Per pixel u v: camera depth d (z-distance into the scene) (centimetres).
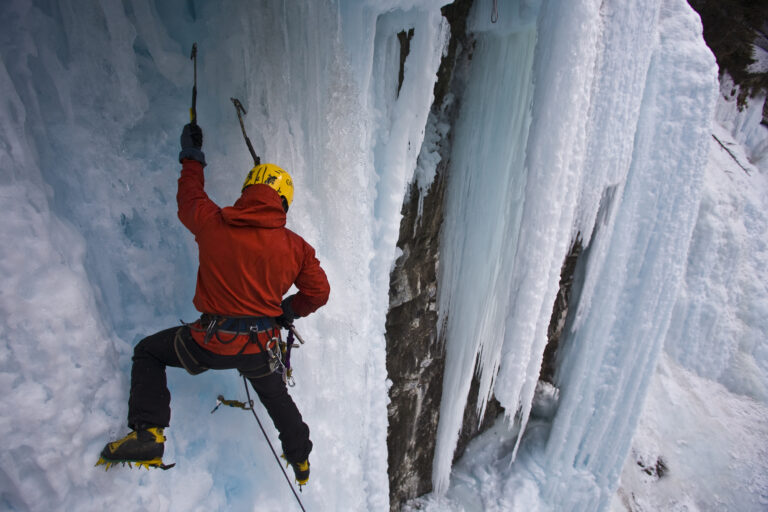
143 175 220
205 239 164
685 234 546
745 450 897
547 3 303
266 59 230
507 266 452
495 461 654
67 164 196
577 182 357
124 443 165
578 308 577
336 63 247
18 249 161
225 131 236
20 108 167
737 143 1117
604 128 420
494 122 423
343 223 285
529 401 459
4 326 157
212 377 245
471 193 458
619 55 393
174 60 221
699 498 829
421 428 542
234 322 170
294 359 271
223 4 219
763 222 1027
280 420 202
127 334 218
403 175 346
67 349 173
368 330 338
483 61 413
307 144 262
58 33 188
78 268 186
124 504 190
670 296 574
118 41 199
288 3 224
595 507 679
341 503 317
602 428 632
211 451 238
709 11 991
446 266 490
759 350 1015
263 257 166
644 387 625
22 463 162
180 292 240
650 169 504
